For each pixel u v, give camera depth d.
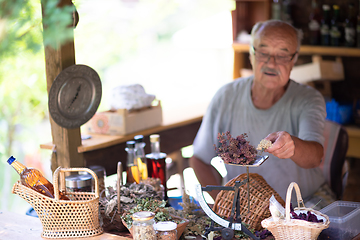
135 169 1.85
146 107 2.54
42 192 1.52
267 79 2.19
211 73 7.21
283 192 2.24
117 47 6.61
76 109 2.02
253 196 1.53
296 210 1.43
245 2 3.63
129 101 2.40
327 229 1.45
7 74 3.90
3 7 1.66
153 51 7.32
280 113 2.27
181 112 3.06
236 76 3.75
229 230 1.46
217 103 2.44
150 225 1.34
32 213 1.91
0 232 1.56
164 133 2.66
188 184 3.85
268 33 2.16
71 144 2.08
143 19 7.05
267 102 2.31
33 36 1.89
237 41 3.67
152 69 7.36
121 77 6.87
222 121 2.42
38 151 4.79
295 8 3.54
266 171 2.26
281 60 2.17
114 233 1.59
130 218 1.47
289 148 1.64
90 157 2.18
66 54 1.96
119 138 2.30
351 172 3.38
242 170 2.29
